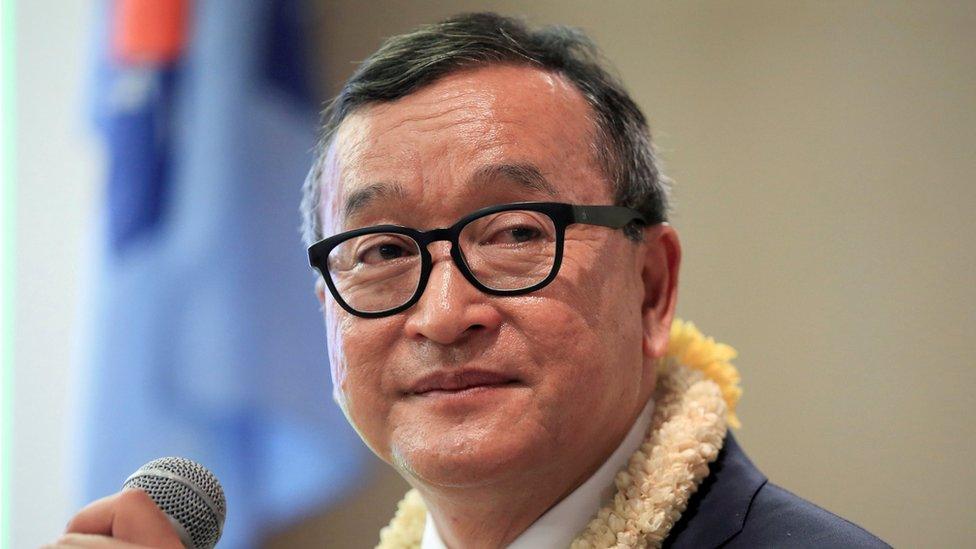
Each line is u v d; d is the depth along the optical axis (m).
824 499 5.73
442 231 2.97
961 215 5.61
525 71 3.16
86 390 6.36
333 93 6.89
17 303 6.81
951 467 5.52
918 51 5.77
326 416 6.38
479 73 3.13
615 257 3.11
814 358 5.84
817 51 5.99
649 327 3.35
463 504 3.09
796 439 5.82
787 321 5.91
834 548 2.76
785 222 5.98
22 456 6.72
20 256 6.84
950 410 5.55
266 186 6.49
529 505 3.12
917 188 5.71
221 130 6.47
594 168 3.15
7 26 6.96
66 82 6.94
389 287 3.06
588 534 3.04
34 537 6.65
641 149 3.37
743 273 6.03
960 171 5.63
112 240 6.45
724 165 6.14
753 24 6.16
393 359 3.02
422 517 3.90
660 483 3.02
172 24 6.57
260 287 6.39
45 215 6.85
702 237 6.13
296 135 6.62
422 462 2.93
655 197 3.39
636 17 6.44
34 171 6.89
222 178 6.43
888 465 5.63
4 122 6.93
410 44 3.20
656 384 3.44
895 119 5.79
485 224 2.99
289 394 6.34
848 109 5.89
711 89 6.22
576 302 2.98
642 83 6.37
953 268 5.60
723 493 3.08
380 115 3.13
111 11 6.68
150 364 6.30
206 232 6.38
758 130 6.09
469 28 3.24
